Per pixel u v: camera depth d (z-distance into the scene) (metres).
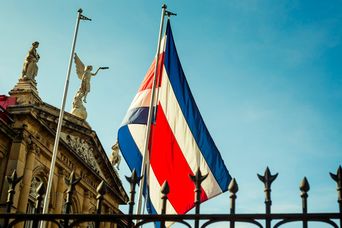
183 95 17.61
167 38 18.72
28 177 30.92
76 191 37.28
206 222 6.73
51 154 34.03
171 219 6.89
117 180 44.41
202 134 16.81
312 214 6.42
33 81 33.94
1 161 30.20
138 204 15.48
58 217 7.27
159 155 16.83
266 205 6.66
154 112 17.58
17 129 31.02
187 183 16.02
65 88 25.92
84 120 37.88
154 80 17.19
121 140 17.81
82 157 38.28
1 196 29.20
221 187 16.08
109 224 41.78
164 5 19.42
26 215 7.33
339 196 6.49
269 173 6.84
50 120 34.25
